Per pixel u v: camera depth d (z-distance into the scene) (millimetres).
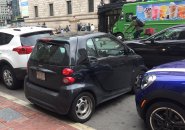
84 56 5418
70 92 5125
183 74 4242
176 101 4203
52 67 5395
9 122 5398
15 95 7207
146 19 17641
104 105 6301
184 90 4086
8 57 7488
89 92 5516
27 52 7254
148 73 4680
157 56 9062
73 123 5328
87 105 5500
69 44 5336
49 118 5578
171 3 16375
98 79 5645
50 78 5449
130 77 6590
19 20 55156
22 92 7480
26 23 55188
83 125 5254
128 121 5406
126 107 6148
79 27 35969
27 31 7570
